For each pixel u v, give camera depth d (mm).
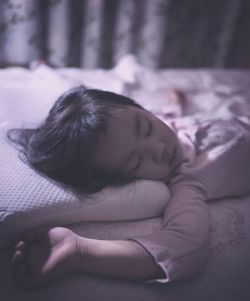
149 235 654
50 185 694
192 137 928
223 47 2273
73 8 1803
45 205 654
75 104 793
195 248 639
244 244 717
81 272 621
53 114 812
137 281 626
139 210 744
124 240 648
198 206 727
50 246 609
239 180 863
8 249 646
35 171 726
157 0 1903
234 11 2129
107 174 781
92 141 739
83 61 1943
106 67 2090
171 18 2084
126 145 747
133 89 1351
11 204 635
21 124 901
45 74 1202
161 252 617
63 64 1859
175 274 607
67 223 697
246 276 668
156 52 2080
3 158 737
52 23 1729
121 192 733
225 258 684
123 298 601
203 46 2281
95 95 820
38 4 1666
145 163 773
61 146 756
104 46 2010
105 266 607
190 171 827
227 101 1305
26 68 1502
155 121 812
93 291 601
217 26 2225
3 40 1683
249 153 893
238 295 646
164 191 776
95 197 710
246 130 961
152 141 773
